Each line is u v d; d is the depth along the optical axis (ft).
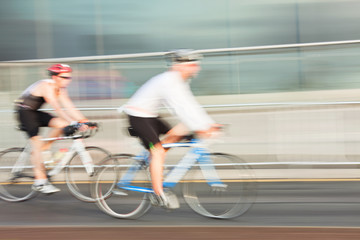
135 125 19.70
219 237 17.38
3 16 38.78
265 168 29.71
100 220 20.71
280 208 21.63
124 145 30.27
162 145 20.17
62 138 24.11
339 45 37.19
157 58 38.45
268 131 29.50
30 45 38.91
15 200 24.04
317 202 22.39
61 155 24.12
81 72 38.93
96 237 17.65
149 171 20.42
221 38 37.99
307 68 37.65
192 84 38.47
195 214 21.20
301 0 37.29
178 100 19.25
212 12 37.91
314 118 28.94
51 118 24.52
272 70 37.93
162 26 38.24
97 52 38.75
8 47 38.86
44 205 23.39
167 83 19.34
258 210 21.43
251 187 20.07
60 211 22.27
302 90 37.78
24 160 24.20
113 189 21.03
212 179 20.31
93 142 30.55
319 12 37.17
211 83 38.34
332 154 28.89
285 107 29.22
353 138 28.60
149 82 19.98
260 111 29.48
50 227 19.15
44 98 23.40
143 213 20.66
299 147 29.19
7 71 38.83
